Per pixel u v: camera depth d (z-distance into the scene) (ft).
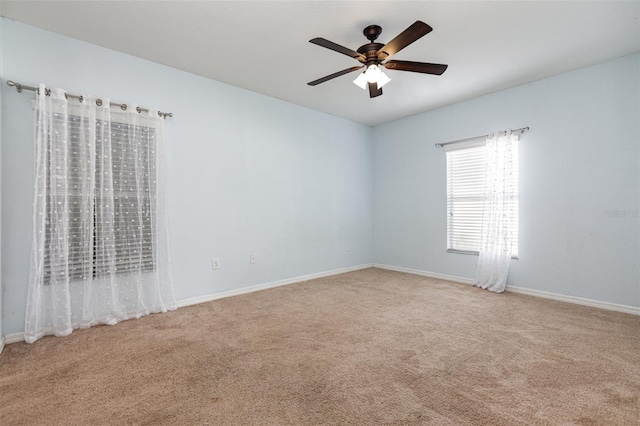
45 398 5.45
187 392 5.63
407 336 8.06
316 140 14.96
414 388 5.74
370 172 17.52
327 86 12.05
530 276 11.84
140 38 8.65
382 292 12.30
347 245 16.38
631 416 4.92
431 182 15.01
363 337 8.00
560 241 11.12
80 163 8.47
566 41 8.83
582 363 6.61
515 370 6.35
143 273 9.67
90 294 8.61
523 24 7.97
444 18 7.70
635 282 9.70
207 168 11.24
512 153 12.03
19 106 7.81
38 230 7.76
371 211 17.53
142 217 9.62
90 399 5.42
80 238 8.48
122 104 9.24
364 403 5.30
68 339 7.84
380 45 7.16
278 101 13.43
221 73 10.89
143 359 6.85
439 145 14.55
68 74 8.54
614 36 8.57
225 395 5.54
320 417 4.95
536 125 11.59
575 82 10.70
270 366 6.56
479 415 4.98
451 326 8.73
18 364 6.60
